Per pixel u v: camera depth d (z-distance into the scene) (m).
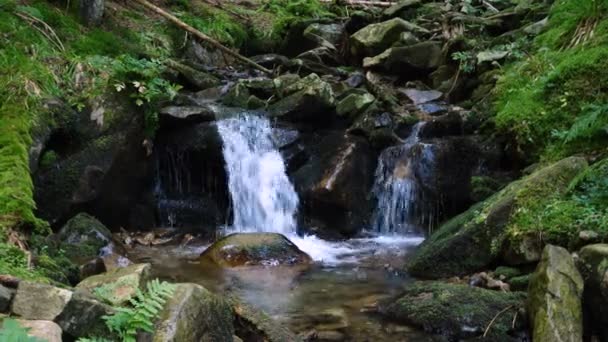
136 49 7.75
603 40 6.24
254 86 7.61
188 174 6.77
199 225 6.72
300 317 4.14
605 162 4.73
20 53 6.22
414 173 6.66
